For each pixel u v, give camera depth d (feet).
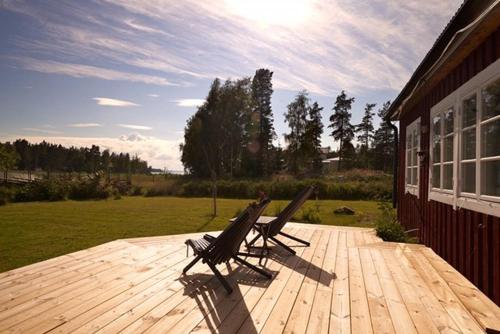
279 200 55.52
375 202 51.60
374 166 168.55
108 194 60.85
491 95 11.72
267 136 166.09
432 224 19.03
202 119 132.98
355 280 12.53
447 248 15.99
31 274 12.92
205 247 12.53
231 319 9.09
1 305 9.95
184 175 113.09
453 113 15.57
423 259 15.70
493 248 11.10
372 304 10.18
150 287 11.60
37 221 32.27
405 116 28.14
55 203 50.67
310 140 143.23
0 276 12.63
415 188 23.76
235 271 13.70
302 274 13.30
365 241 19.85
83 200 56.18
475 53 12.96
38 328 8.47
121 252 16.42
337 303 10.26
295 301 10.43
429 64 15.37
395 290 11.44
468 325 8.73
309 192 17.57
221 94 137.69
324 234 22.08
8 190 54.08
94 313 9.41
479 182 12.37
